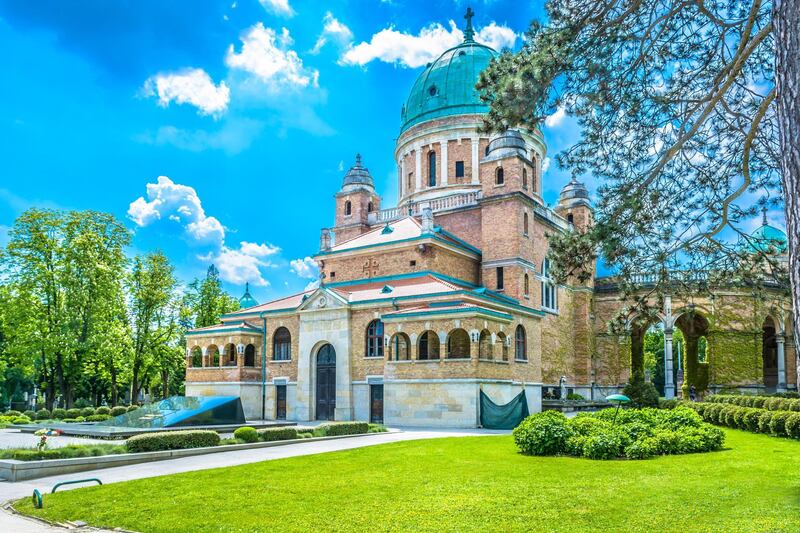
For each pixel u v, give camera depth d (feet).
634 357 218.79
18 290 178.60
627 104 60.95
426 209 167.32
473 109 204.23
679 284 72.28
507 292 169.48
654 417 86.33
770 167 64.75
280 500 48.11
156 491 52.31
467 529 38.70
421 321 136.36
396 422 136.98
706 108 55.42
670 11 54.95
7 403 282.15
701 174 66.74
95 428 108.06
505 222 172.35
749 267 69.97
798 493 47.09
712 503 44.14
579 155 66.54
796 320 22.90
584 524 39.29
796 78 23.38
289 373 169.27
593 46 57.16
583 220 217.36
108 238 195.83
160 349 219.82
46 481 60.80
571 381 205.57
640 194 63.52
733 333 203.82
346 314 153.79
